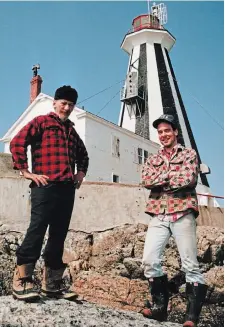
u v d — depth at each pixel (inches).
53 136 166.2
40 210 160.4
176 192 164.4
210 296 262.7
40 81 1162.0
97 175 925.8
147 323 156.7
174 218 161.2
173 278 269.0
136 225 321.4
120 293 258.1
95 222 346.6
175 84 1328.7
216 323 246.1
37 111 1047.0
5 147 1096.8
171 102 1252.5
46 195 160.7
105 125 973.8
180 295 258.5
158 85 1272.1
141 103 1250.6
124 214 356.8
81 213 347.3
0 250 303.1
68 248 311.0
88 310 160.9
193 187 165.6
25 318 140.6
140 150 1088.8
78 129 924.0
